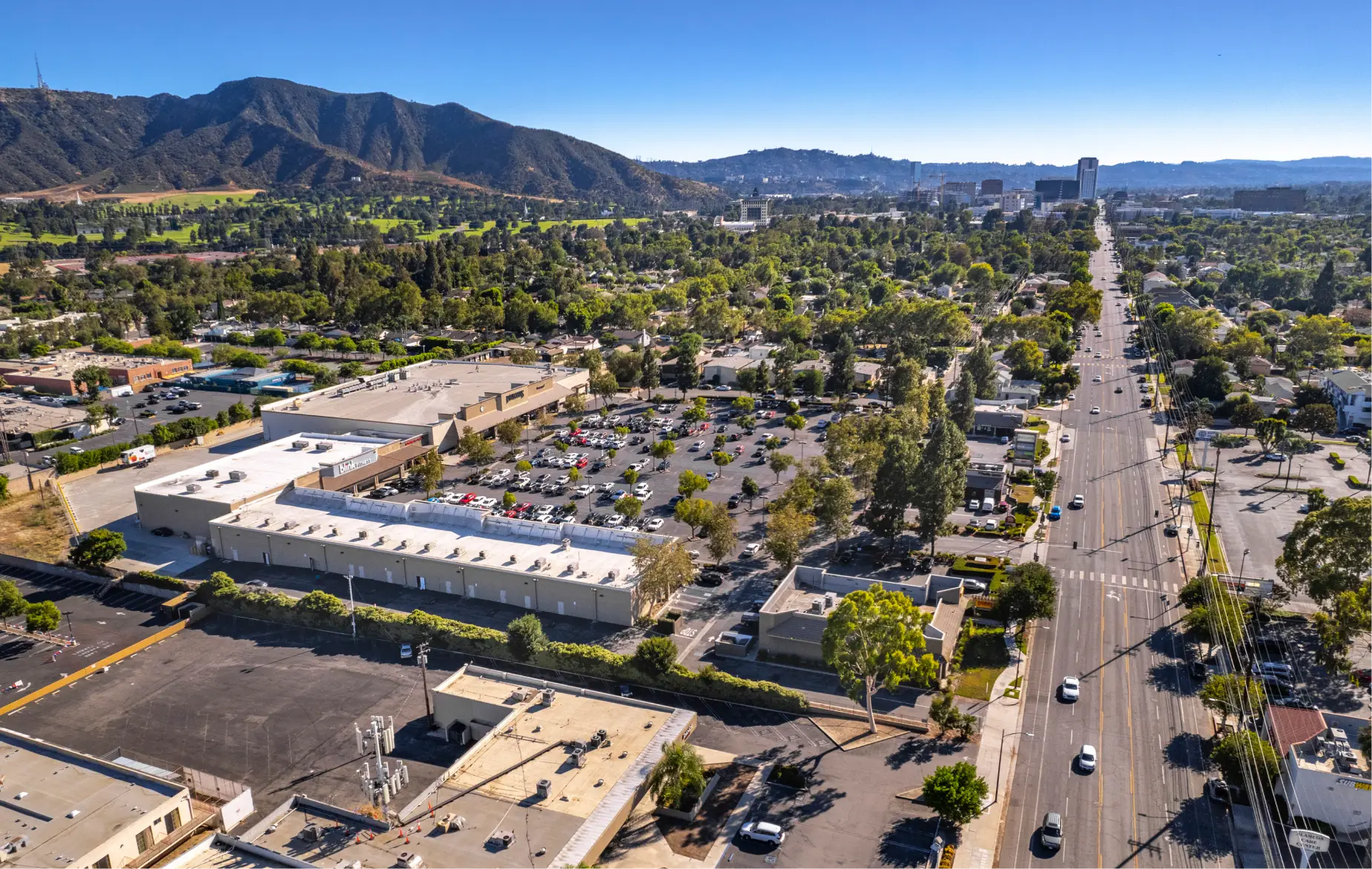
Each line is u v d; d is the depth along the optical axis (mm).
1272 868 85875
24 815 87188
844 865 86438
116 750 104938
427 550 148875
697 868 85938
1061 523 176000
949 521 177750
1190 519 177125
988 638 130750
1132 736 107375
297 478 176000
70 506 189875
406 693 118188
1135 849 88875
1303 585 145000
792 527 143750
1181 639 130375
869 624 106500
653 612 139125
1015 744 106062
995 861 87500
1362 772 90250
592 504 187125
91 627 137625
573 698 107438
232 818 91875
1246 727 104812
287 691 118875
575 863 79750
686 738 104562
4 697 118062
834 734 108438
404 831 84500
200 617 140125
